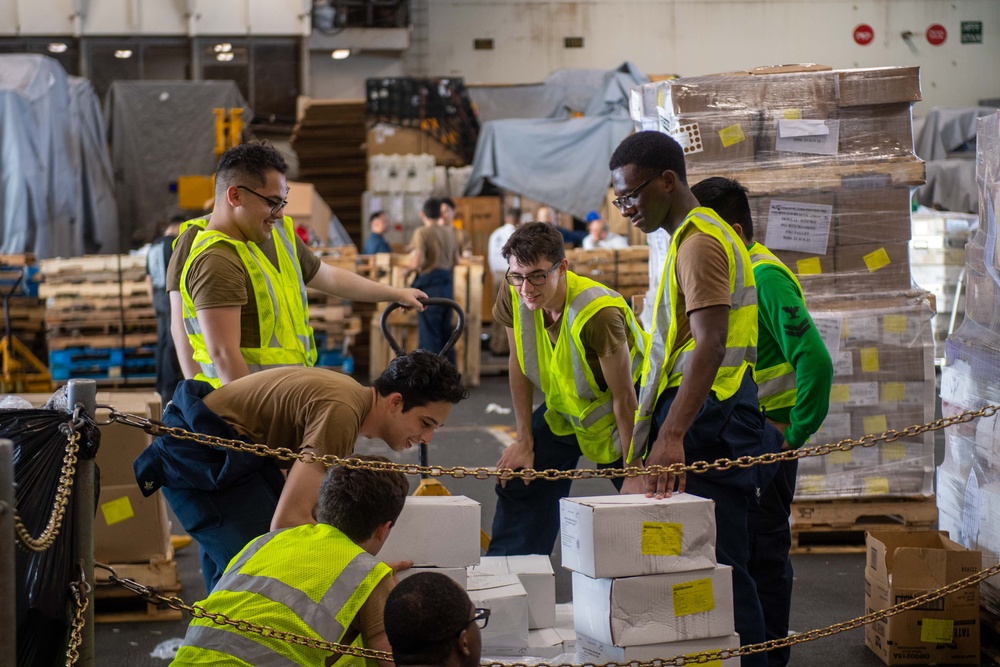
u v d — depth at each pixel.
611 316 3.76
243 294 3.67
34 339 12.44
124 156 18.48
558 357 3.88
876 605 4.15
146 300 11.45
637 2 22.25
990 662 4.08
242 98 18.95
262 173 3.72
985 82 22.86
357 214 18.55
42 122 15.97
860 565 5.39
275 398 3.12
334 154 18.45
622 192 3.49
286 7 20.05
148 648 4.35
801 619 4.58
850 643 4.30
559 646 3.53
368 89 17.38
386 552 3.33
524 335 4.00
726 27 22.45
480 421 9.88
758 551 3.85
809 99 5.34
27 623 2.38
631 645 3.07
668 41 22.36
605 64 22.27
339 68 21.50
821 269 5.44
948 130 19.31
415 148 17.48
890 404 5.50
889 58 22.75
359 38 21.00
